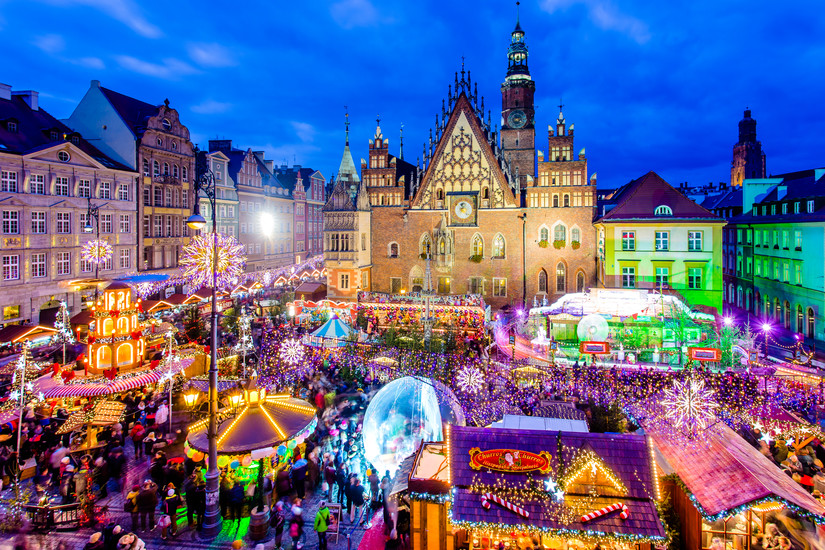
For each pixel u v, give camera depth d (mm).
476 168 64688
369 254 67312
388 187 67000
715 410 25156
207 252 25000
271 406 23969
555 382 32062
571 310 46031
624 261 54875
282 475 21469
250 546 18688
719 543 15898
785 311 54250
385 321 56438
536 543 15852
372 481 21266
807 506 14578
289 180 105562
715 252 53188
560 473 15859
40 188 51156
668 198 55438
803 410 28531
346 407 29234
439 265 65625
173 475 20969
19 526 19047
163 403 28453
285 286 75000
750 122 117688
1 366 36562
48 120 58906
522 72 77688
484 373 33375
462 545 16328
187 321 48375
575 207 62188
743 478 15742
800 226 50969
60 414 27844
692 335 40500
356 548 18672
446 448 17031
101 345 29547
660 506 16359
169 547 18594
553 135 62344
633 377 32000
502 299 64438
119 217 59656
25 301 49125
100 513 20078
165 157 66438
